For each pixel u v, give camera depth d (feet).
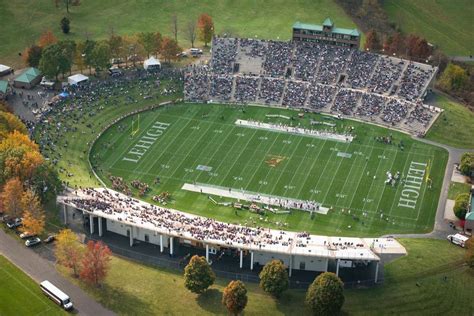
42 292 649.20
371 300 645.51
